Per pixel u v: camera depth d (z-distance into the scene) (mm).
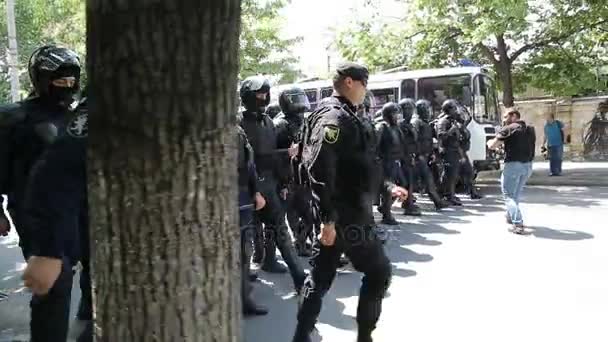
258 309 4625
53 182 2215
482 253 6523
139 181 1414
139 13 1336
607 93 21844
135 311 1468
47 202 2203
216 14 1376
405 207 9508
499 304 4723
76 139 2266
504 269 5801
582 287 5117
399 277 5586
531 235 7461
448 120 10609
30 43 20609
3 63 21750
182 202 1433
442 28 15883
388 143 8789
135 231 1437
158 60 1350
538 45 16625
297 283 5070
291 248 5141
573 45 16516
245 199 4293
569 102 23328
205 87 1401
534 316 4426
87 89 1461
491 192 12852
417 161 9938
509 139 7496
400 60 17406
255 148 4953
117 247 1456
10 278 5789
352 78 3295
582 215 9008
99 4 1368
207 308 1501
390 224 8422
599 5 15109
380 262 3297
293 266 5090
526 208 9914
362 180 3180
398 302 4832
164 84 1365
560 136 15992
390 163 8836
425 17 15883
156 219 1426
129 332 1476
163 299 1459
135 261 1449
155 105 1373
